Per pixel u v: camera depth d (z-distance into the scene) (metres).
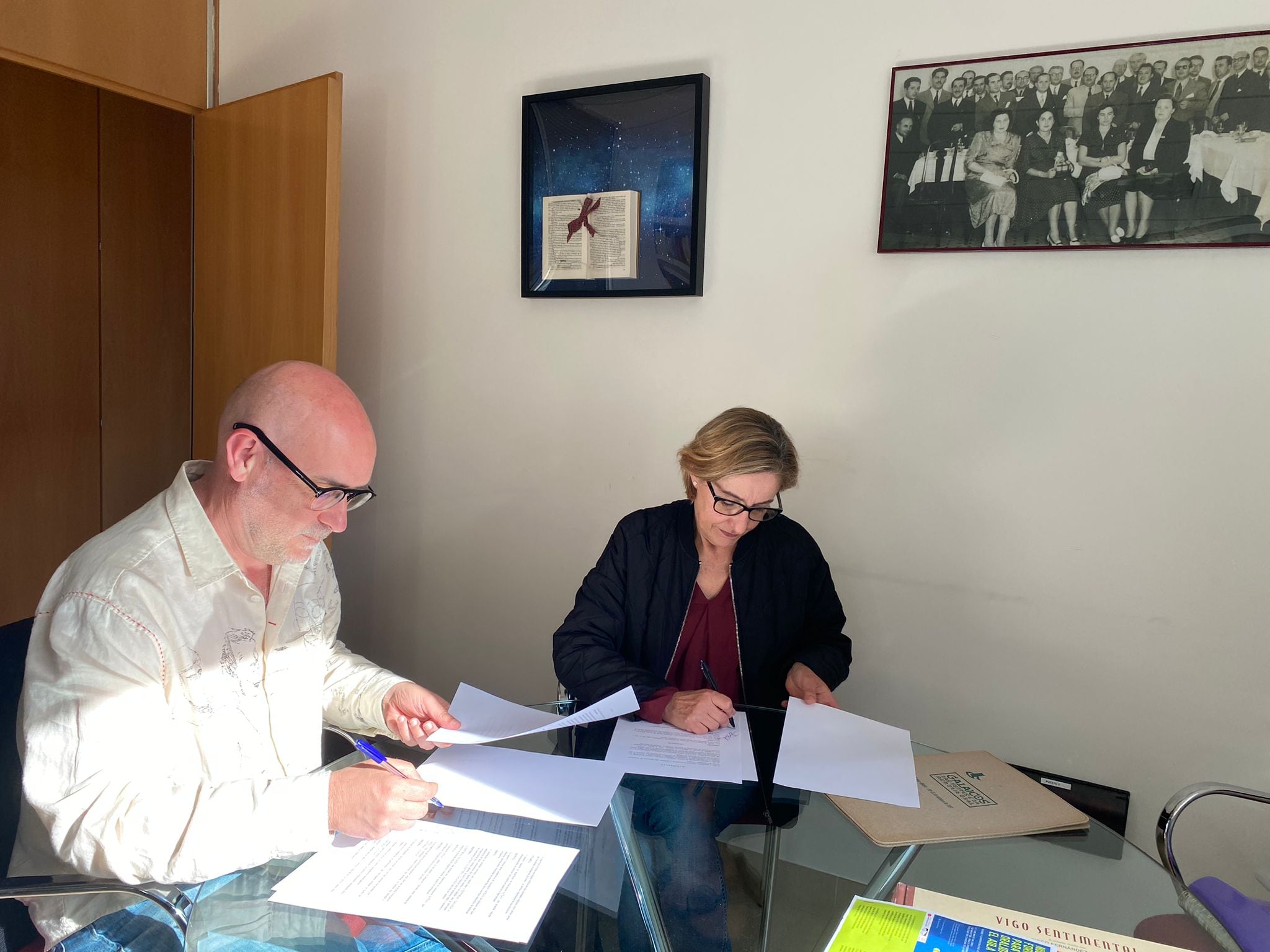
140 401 3.34
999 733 1.96
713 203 2.15
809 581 1.79
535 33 2.37
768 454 1.58
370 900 1.02
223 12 2.84
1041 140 1.81
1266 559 1.71
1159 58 1.70
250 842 1.05
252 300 2.56
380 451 2.72
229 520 1.29
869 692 2.08
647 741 1.46
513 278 2.46
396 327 2.67
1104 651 1.85
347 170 2.70
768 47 2.07
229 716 1.33
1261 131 1.64
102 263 3.19
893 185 1.94
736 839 1.20
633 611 1.75
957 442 1.95
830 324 2.05
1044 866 1.17
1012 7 1.83
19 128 2.98
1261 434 1.70
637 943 0.98
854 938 1.01
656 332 2.26
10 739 1.28
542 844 1.15
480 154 2.48
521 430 2.48
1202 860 1.79
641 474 2.31
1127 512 1.81
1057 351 1.84
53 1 2.36
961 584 1.97
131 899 1.23
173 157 3.34
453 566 2.63
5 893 1.06
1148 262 1.75
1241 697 1.75
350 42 2.65
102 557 1.23
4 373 3.01
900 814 1.27
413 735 1.40
